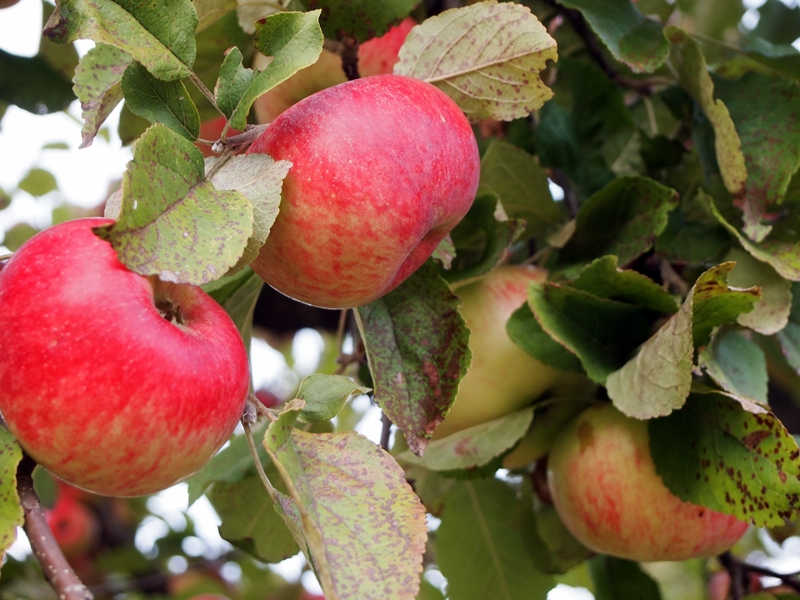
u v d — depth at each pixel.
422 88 0.52
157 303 0.49
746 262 0.62
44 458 0.47
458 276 0.61
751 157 0.63
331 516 0.48
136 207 0.46
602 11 0.64
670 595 1.16
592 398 0.63
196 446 0.48
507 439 0.60
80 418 0.46
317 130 0.50
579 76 0.69
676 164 0.67
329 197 0.49
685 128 0.68
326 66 0.62
